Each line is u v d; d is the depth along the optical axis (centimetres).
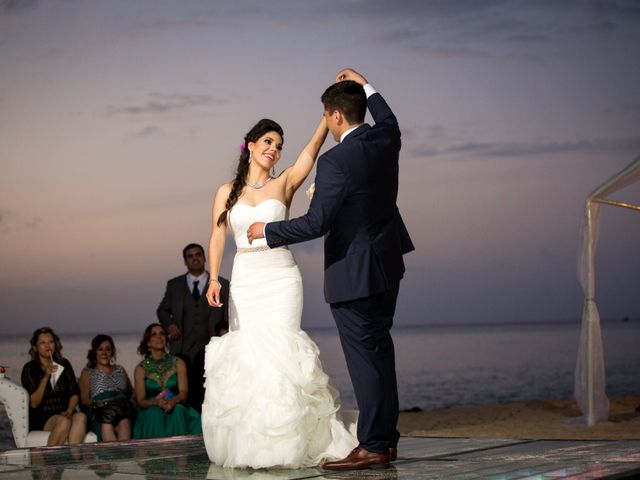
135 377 663
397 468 348
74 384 645
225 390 382
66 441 608
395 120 370
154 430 637
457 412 1008
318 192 345
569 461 354
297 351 385
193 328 738
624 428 769
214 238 413
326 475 338
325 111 371
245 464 364
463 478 316
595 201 808
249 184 408
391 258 355
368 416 354
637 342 2650
